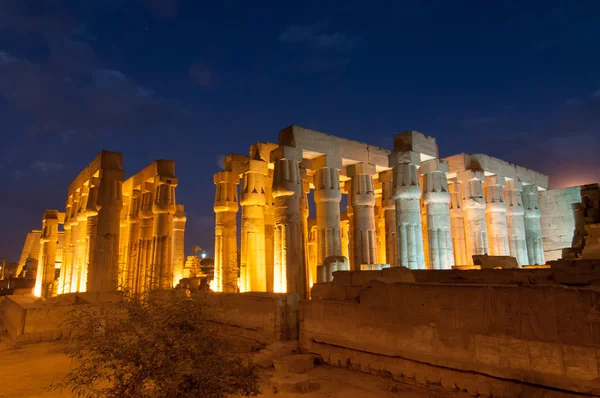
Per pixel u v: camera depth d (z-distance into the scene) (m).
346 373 9.16
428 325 7.93
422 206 22.08
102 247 19.11
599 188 14.11
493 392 6.84
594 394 5.84
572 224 21.98
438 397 7.45
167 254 20.14
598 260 8.59
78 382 4.84
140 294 5.66
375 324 8.91
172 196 20.69
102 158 20.05
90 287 18.72
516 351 6.71
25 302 18.17
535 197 22.55
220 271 19.19
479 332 7.18
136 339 4.92
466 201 18.91
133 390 4.67
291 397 7.84
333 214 16.42
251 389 5.53
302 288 14.74
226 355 5.45
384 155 18.84
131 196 24.42
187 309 5.34
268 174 18.17
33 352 13.05
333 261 13.84
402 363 8.29
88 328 5.05
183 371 4.65
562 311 6.33
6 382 9.28
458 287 7.57
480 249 18.39
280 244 14.91
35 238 39.41
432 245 16.25
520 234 21.05
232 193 19.95
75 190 25.80
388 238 19.11
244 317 12.55
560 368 6.22
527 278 8.88
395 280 9.05
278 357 10.02
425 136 16.62
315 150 16.19
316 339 10.25
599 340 5.93
